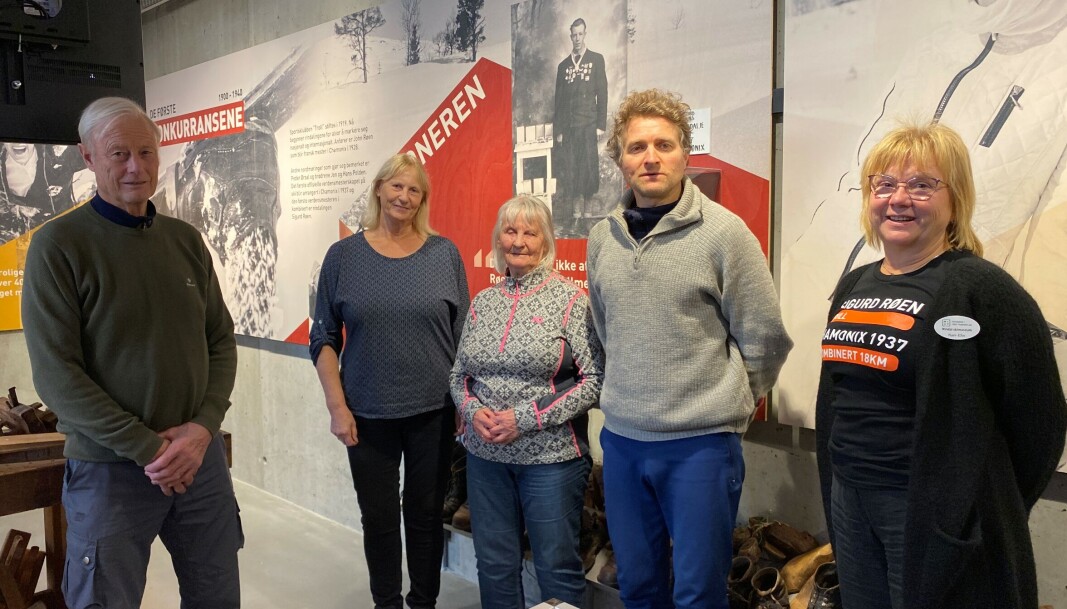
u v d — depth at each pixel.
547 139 2.60
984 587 1.21
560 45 2.53
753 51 2.07
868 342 1.33
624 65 2.36
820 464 1.51
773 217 2.13
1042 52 1.62
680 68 2.23
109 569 1.75
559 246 2.59
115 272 1.75
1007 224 1.70
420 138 3.04
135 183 1.74
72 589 1.77
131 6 2.35
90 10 2.25
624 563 1.88
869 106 1.86
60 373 1.66
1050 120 1.62
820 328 1.99
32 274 1.66
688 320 1.70
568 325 2.07
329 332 2.43
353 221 3.38
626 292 1.76
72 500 1.77
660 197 1.74
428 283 2.31
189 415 1.90
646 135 1.70
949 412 1.22
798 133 1.99
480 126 2.82
